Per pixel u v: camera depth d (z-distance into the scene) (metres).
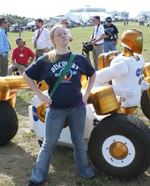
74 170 4.11
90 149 3.87
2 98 4.57
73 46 22.50
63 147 4.71
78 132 3.56
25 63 9.66
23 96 8.15
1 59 8.64
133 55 4.36
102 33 9.98
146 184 3.76
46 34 9.60
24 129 5.69
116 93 4.31
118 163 3.75
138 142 3.62
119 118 3.74
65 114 3.47
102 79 4.29
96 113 3.87
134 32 4.25
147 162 3.64
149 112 5.85
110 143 3.76
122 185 3.73
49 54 3.38
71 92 3.38
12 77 4.43
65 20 8.77
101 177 3.87
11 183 3.83
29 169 4.16
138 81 4.39
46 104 3.49
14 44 26.78
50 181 3.85
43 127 4.47
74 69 3.36
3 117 4.62
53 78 3.36
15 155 4.60
